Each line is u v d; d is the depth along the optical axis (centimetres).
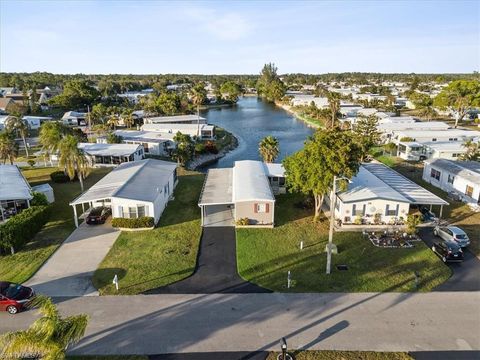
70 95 12500
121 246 3028
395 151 6638
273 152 5431
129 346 1883
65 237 3206
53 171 5431
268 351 1844
